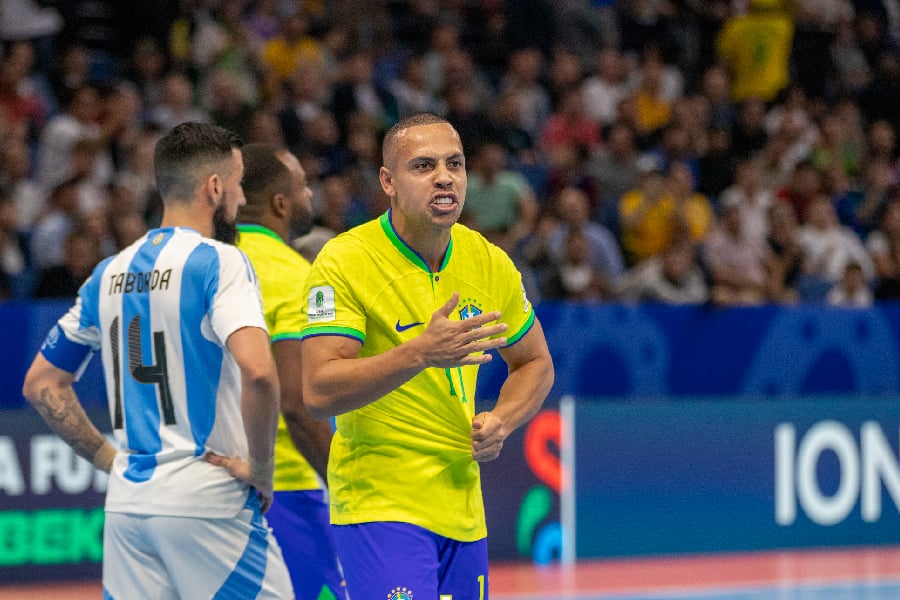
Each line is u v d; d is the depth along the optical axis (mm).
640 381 30484
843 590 27250
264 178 16172
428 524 13086
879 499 32625
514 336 13938
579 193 35406
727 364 31406
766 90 48219
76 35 42000
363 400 12320
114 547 13102
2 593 24688
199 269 12844
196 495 12672
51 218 32469
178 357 12844
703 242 36969
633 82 47125
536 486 29219
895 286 37469
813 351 32250
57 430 13883
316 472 15438
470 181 37031
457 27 48312
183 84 36875
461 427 13266
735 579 28156
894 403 32844
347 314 12922
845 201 43469
